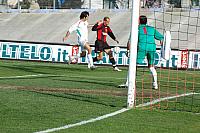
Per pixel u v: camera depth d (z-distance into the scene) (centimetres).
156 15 8012
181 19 7762
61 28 8712
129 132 1712
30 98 2516
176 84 3744
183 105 2427
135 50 2245
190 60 5850
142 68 5516
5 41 7044
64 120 1911
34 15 9594
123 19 8462
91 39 7856
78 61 6431
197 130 1770
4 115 1992
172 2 8275
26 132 1666
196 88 3428
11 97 2533
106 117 1997
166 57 2550
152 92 3033
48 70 4981
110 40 7619
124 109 2208
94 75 4434
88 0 10162
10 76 4047
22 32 8944
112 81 3766
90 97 2639
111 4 9819
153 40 3228
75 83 3484
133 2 2244
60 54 6650
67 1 10119
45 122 1861
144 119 1977
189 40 7050
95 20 8744
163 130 1759
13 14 9875
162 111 2194
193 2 8056
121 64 6228
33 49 6856
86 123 1858
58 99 2511
